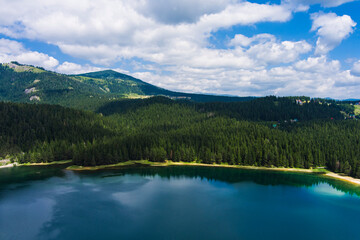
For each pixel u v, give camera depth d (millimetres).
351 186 137125
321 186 136750
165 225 86375
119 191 123438
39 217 91438
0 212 95750
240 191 126500
